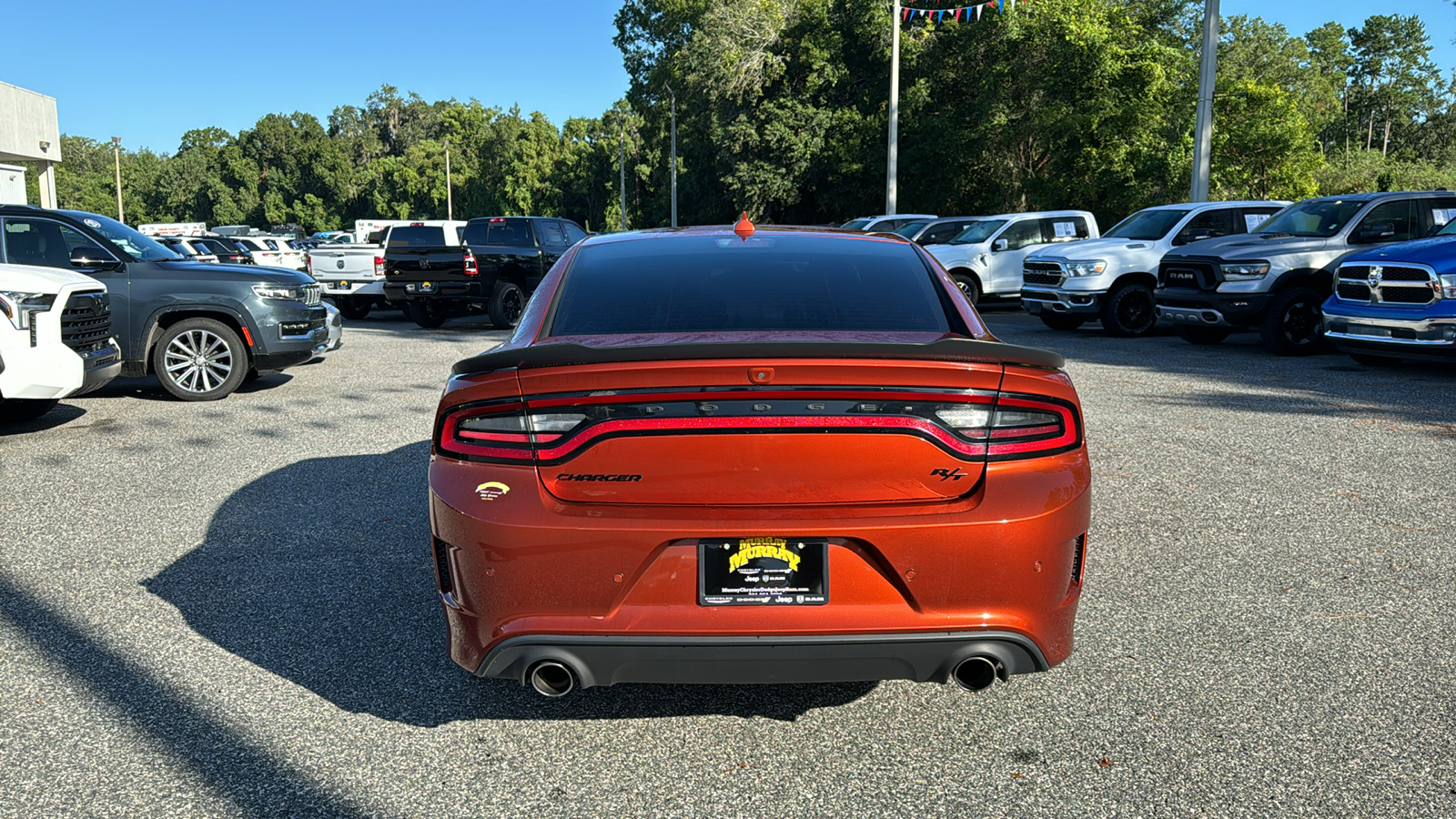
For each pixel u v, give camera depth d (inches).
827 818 100.0
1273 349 460.1
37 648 142.4
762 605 101.3
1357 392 344.8
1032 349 108.5
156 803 102.9
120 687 129.8
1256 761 109.8
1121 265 553.6
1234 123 1222.9
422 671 134.6
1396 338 378.0
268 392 372.8
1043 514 102.7
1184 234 566.6
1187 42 1861.5
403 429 297.6
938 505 103.0
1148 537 188.9
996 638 102.2
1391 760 109.7
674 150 2015.3
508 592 102.4
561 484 102.7
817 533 100.0
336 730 118.5
